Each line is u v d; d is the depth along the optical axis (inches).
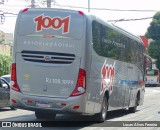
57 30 541.0
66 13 542.0
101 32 593.0
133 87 826.2
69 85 536.4
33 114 724.0
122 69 730.2
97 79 581.0
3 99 762.2
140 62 885.2
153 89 2271.2
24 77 549.0
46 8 548.7
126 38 744.3
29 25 550.3
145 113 827.4
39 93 543.2
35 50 546.6
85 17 540.1
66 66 537.6
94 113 581.3
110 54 643.5
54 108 538.9
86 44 537.3
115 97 691.4
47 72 541.3
